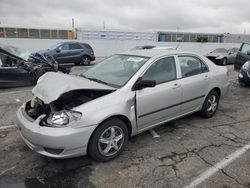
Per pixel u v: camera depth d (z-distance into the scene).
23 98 6.95
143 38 39.94
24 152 3.68
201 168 3.31
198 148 3.88
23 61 8.96
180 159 3.55
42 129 3.04
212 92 5.18
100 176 3.12
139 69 3.87
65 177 3.10
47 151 3.12
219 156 3.64
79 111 3.11
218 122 5.04
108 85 3.73
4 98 6.93
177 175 3.15
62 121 3.08
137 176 3.13
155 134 4.39
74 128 3.05
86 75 4.38
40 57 9.63
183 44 28.44
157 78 4.04
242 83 8.77
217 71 5.24
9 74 8.16
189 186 2.94
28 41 22.55
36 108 3.57
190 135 4.37
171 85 4.16
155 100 3.90
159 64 4.13
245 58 9.82
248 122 5.07
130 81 3.70
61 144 3.01
